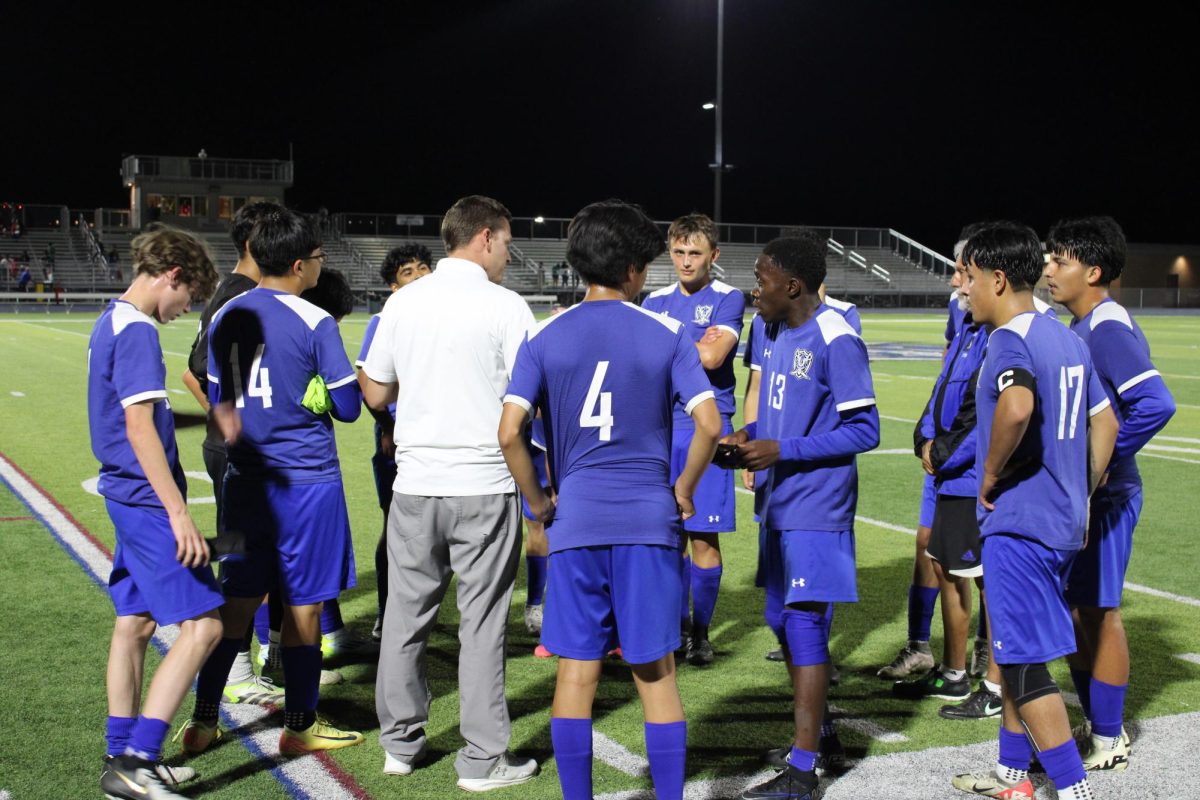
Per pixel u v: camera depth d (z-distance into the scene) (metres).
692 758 3.71
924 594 4.51
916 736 3.93
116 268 43.03
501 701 3.51
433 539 3.51
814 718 3.36
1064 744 3.11
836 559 3.42
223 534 3.40
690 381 2.99
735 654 4.84
